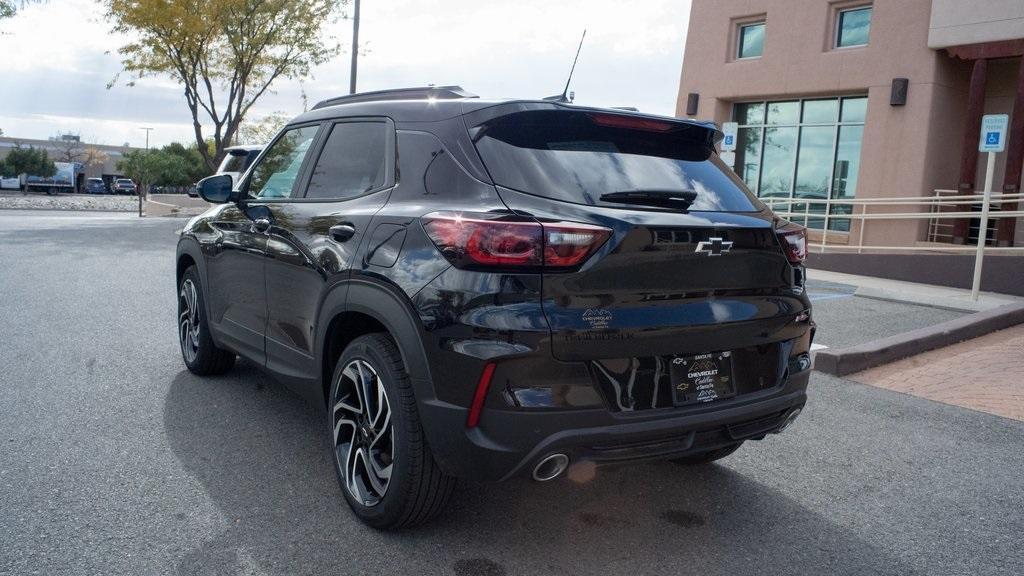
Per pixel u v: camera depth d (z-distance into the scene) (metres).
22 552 2.82
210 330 4.86
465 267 2.67
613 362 2.69
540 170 2.86
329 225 3.42
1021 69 12.59
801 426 4.82
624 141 3.18
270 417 4.43
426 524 3.19
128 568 2.74
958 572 3.01
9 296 8.12
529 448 2.60
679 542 3.15
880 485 3.88
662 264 2.76
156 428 4.19
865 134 14.77
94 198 58.41
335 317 3.29
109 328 6.67
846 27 15.27
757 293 3.07
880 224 14.71
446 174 3.00
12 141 82.25
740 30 17.00
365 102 3.77
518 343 2.56
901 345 6.76
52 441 3.94
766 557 3.06
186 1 25.58
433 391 2.72
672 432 2.79
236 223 4.37
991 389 5.82
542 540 3.10
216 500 3.33
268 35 27.05
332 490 3.48
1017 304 8.95
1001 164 14.40
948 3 13.47
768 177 16.86
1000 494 3.82
